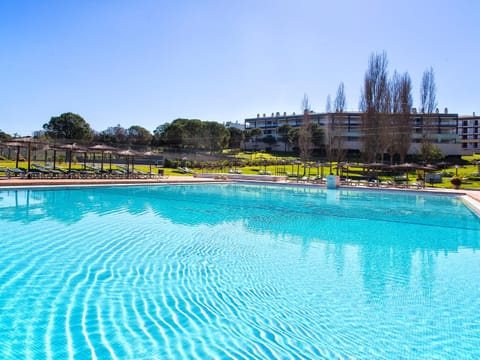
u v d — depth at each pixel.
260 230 10.80
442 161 53.78
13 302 5.04
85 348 3.88
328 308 5.14
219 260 7.46
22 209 12.89
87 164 39.44
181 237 9.50
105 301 5.16
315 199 20.17
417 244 9.31
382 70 44.84
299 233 10.48
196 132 64.25
